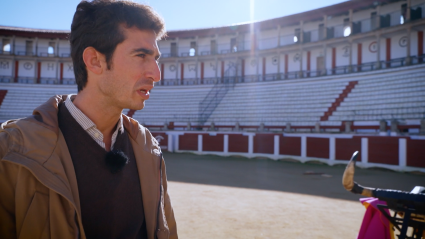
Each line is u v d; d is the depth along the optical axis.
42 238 0.81
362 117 15.43
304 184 7.68
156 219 1.09
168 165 12.18
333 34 23.67
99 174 0.93
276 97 21.53
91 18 0.93
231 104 22.73
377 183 7.98
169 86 27.20
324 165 12.63
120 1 0.95
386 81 17.36
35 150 0.83
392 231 2.26
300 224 4.22
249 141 16.23
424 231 2.10
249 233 3.83
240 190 6.76
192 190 6.71
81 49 0.94
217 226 4.09
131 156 1.10
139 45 0.94
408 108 14.10
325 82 20.64
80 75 0.97
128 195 1.01
